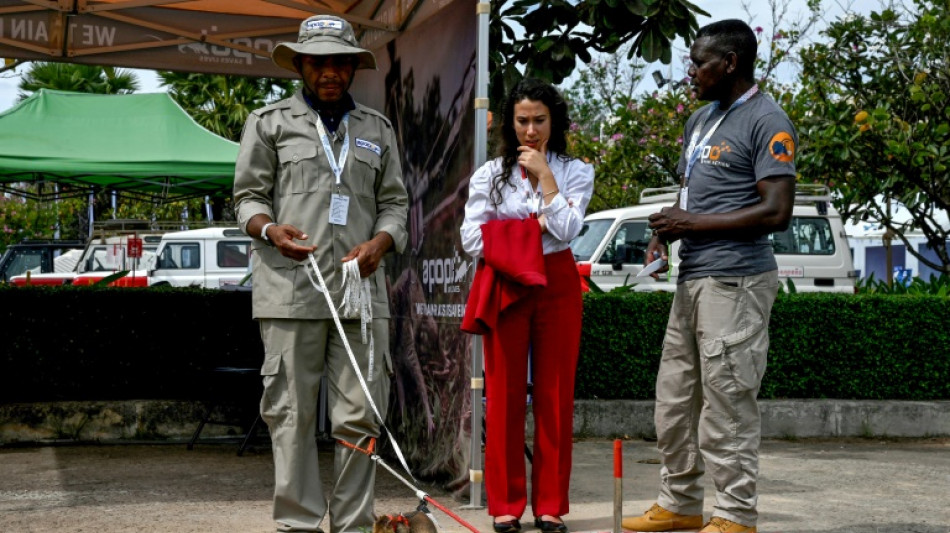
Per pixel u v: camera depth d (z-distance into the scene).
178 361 8.03
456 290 5.52
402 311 6.42
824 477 6.48
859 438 8.27
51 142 8.93
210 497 5.61
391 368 4.37
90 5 6.50
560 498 4.71
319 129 4.27
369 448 4.18
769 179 4.36
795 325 8.45
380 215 4.43
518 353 4.67
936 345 8.59
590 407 8.05
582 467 6.77
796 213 13.07
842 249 13.14
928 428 8.34
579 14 7.78
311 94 4.38
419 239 6.13
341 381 4.24
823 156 11.95
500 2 7.99
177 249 19.06
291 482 4.21
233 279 19.12
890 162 11.66
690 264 4.56
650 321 8.32
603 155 18.25
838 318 8.49
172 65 7.55
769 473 6.62
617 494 3.97
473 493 5.28
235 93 27.22
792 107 13.41
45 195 11.02
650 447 7.66
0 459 6.90
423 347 6.03
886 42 12.55
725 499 4.45
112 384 7.93
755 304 4.44
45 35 7.14
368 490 4.29
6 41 7.01
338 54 4.20
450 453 5.60
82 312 7.88
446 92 5.71
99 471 6.44
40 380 7.80
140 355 7.97
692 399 4.72
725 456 4.43
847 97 12.70
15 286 7.90
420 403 6.07
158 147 9.22
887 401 8.38
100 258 19.03
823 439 8.23
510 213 4.68
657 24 7.66
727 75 4.53
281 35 7.69
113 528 4.81
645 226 12.64
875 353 8.52
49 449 7.33
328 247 4.22
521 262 4.50
